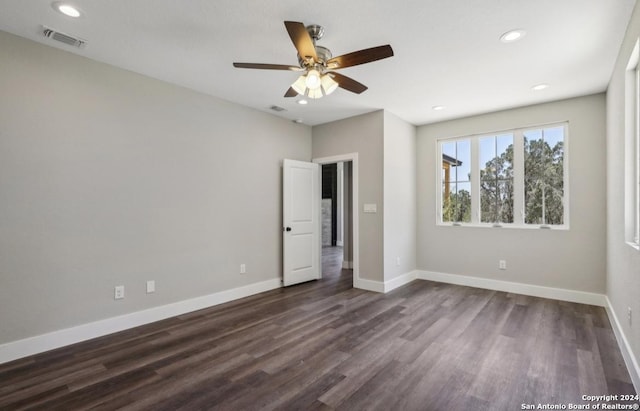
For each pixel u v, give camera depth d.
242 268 4.23
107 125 3.04
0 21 2.36
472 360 2.47
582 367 2.35
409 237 5.09
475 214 4.78
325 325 3.21
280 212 4.79
